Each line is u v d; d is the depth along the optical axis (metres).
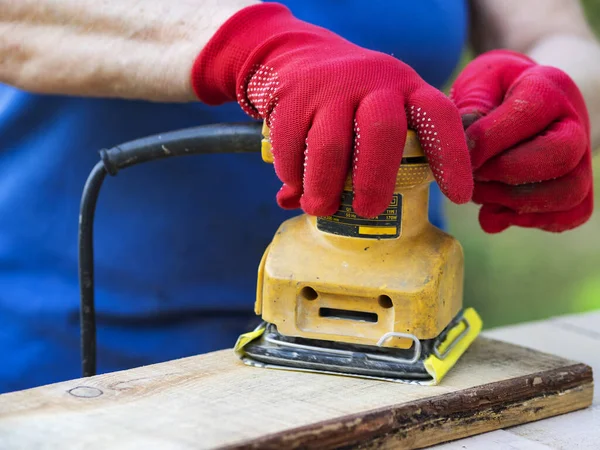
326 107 0.93
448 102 0.96
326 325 1.10
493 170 1.08
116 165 1.19
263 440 0.87
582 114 1.15
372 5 1.39
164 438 0.86
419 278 1.06
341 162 0.93
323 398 1.00
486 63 1.21
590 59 1.53
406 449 0.99
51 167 1.40
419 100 0.95
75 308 1.43
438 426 1.01
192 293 1.43
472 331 1.25
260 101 1.00
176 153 1.15
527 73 1.12
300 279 1.08
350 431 0.94
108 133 1.38
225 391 1.01
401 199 1.06
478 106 1.14
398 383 1.06
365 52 0.98
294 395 1.01
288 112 0.94
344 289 1.07
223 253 1.42
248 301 1.45
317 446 0.91
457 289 1.16
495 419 1.06
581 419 1.12
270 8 1.07
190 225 1.40
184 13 1.12
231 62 1.05
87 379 1.04
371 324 1.09
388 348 1.09
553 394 1.12
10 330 1.46
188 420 0.91
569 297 3.96
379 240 1.07
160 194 1.38
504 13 1.69
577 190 1.10
